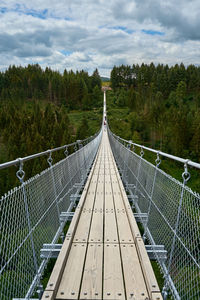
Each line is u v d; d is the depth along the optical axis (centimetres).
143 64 8694
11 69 7600
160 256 181
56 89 7094
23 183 147
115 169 599
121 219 262
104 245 204
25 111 4831
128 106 6762
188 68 7631
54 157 2205
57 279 149
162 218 196
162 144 3544
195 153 2900
